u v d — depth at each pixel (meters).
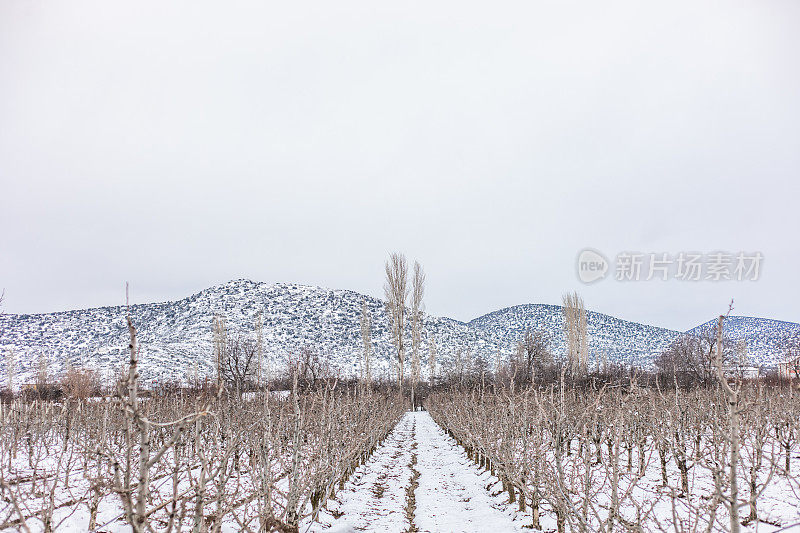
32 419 15.16
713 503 5.00
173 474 4.17
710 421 10.10
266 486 6.49
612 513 5.56
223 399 9.62
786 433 11.97
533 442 8.82
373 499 11.33
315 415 10.04
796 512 7.88
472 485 12.59
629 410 10.33
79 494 9.30
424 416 43.38
